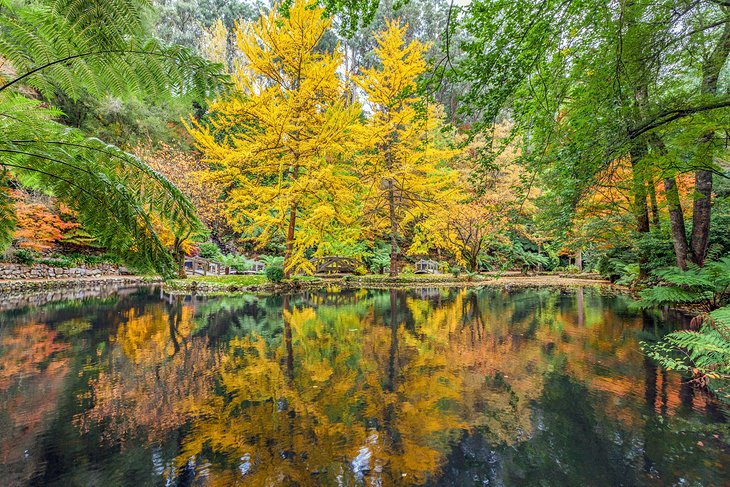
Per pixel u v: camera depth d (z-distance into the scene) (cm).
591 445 217
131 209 203
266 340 472
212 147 977
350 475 186
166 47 163
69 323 583
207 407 267
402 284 1292
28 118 207
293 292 1066
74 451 209
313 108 1037
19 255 1114
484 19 315
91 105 1447
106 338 482
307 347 437
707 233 699
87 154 217
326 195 1091
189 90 176
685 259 698
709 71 463
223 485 178
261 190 997
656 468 195
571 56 402
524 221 1591
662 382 321
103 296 946
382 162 1255
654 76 439
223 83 179
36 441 220
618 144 446
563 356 402
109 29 149
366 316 657
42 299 876
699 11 404
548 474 189
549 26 328
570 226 627
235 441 220
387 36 1125
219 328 546
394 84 1123
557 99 432
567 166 466
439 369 356
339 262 1463
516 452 210
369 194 1302
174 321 601
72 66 163
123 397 286
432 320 620
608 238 1060
